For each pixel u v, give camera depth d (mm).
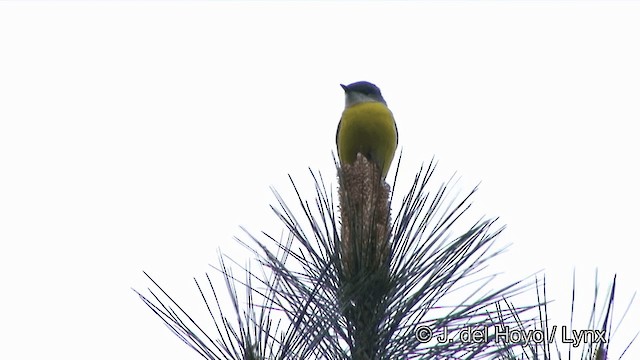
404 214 5355
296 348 4773
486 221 5227
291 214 5512
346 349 5402
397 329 5281
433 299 5211
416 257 5328
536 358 4246
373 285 5387
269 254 5359
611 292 4098
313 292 5012
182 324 4652
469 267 5121
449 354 4863
